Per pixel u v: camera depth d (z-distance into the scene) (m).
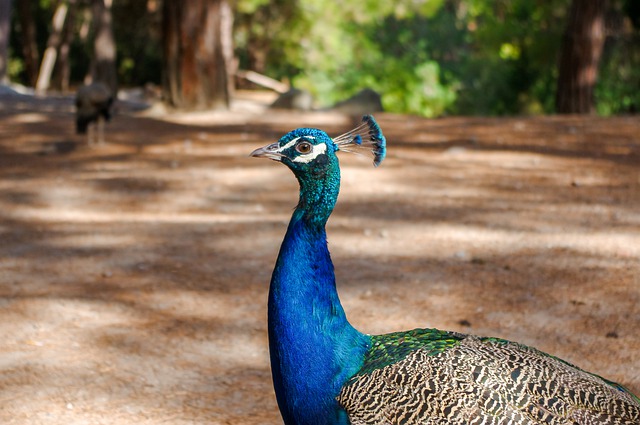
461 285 6.26
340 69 27.20
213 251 7.24
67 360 4.88
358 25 27.64
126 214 8.70
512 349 2.95
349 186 9.81
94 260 6.92
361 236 7.70
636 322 5.41
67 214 8.68
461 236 7.67
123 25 32.81
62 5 33.25
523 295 6.01
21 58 39.38
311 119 15.19
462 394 2.76
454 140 12.83
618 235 7.56
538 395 2.72
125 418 4.22
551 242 7.41
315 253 3.09
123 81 37.88
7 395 4.41
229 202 9.23
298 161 3.05
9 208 8.89
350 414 2.91
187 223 8.27
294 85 27.77
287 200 9.31
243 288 6.26
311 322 3.06
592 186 9.71
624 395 2.81
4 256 7.02
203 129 13.91
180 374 4.76
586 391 2.74
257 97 27.31
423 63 26.72
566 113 17.48
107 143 12.61
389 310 5.73
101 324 5.46
